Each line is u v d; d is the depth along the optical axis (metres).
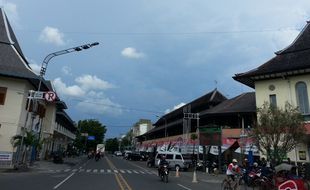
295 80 28.27
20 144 28.42
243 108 38.00
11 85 30.98
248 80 32.66
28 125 33.75
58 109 55.12
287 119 21.73
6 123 30.12
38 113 39.22
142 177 24.94
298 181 12.71
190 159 43.97
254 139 22.92
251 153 30.64
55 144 60.34
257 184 18.72
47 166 32.91
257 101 30.39
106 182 19.31
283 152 21.58
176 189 17.59
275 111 22.56
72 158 61.62
